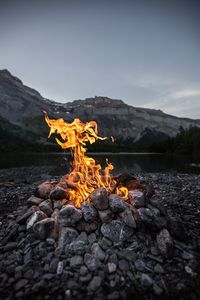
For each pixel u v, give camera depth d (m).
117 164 48.38
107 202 6.63
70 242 6.03
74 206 6.89
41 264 5.60
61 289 4.94
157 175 26.61
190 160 60.38
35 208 7.50
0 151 139.50
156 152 157.12
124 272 5.30
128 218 6.31
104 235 6.08
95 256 5.59
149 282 5.05
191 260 5.83
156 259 5.70
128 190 7.89
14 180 23.02
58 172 31.94
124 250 5.79
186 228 7.86
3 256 6.07
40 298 4.75
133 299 4.72
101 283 5.01
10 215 8.90
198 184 18.77
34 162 53.72
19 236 6.80
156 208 7.16
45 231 6.31
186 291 4.92
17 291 4.96
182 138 139.25
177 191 15.13
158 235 6.16
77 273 5.28
